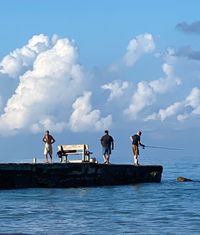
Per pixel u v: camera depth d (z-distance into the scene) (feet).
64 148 165.58
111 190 150.41
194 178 227.61
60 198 131.85
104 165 160.66
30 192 143.64
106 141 163.94
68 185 155.63
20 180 150.82
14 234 82.33
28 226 92.94
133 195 139.23
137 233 86.74
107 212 109.50
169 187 160.86
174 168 400.88
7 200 127.54
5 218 101.50
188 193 144.66
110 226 93.25
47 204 121.08
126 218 102.01
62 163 154.40
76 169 155.94
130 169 167.43
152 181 175.73
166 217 103.14
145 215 105.70
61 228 91.15
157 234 85.76
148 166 172.96
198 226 93.09
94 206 118.42
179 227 92.22
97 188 155.33
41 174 152.76
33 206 117.91
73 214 106.73
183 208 115.55
